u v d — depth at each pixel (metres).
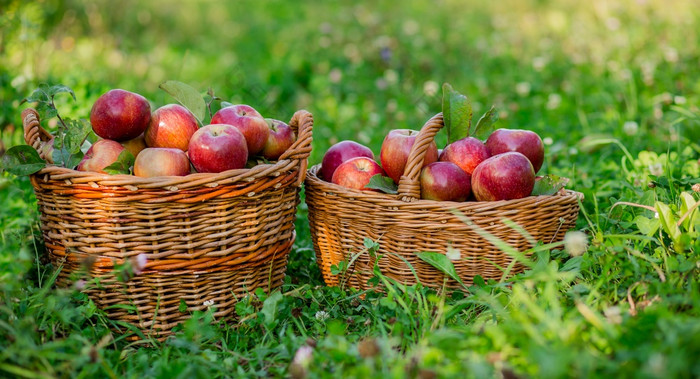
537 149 1.89
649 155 2.14
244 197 1.76
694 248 1.72
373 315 1.76
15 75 2.59
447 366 1.56
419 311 1.72
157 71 3.74
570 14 4.31
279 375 1.62
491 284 1.79
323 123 2.82
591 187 2.16
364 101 3.15
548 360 1.49
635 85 2.81
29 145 1.74
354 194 1.81
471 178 1.84
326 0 6.09
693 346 1.51
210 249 1.76
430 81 3.41
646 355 1.51
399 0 5.66
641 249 1.78
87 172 1.71
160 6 5.32
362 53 3.81
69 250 1.76
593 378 1.50
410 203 1.79
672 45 3.25
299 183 1.82
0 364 1.57
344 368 1.59
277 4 6.16
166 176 1.71
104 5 3.98
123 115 1.79
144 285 1.76
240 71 3.64
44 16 3.15
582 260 1.75
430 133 1.81
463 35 4.30
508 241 1.81
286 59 3.81
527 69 3.40
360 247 1.85
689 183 1.94
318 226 1.90
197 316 1.75
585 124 2.55
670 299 1.62
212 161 1.75
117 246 1.73
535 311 1.58
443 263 1.80
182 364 1.63
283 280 1.91
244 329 1.77
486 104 2.96
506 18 4.56
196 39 4.82
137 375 1.65
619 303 1.67
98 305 1.77
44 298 1.73
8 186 2.10
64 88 1.83
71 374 1.61
